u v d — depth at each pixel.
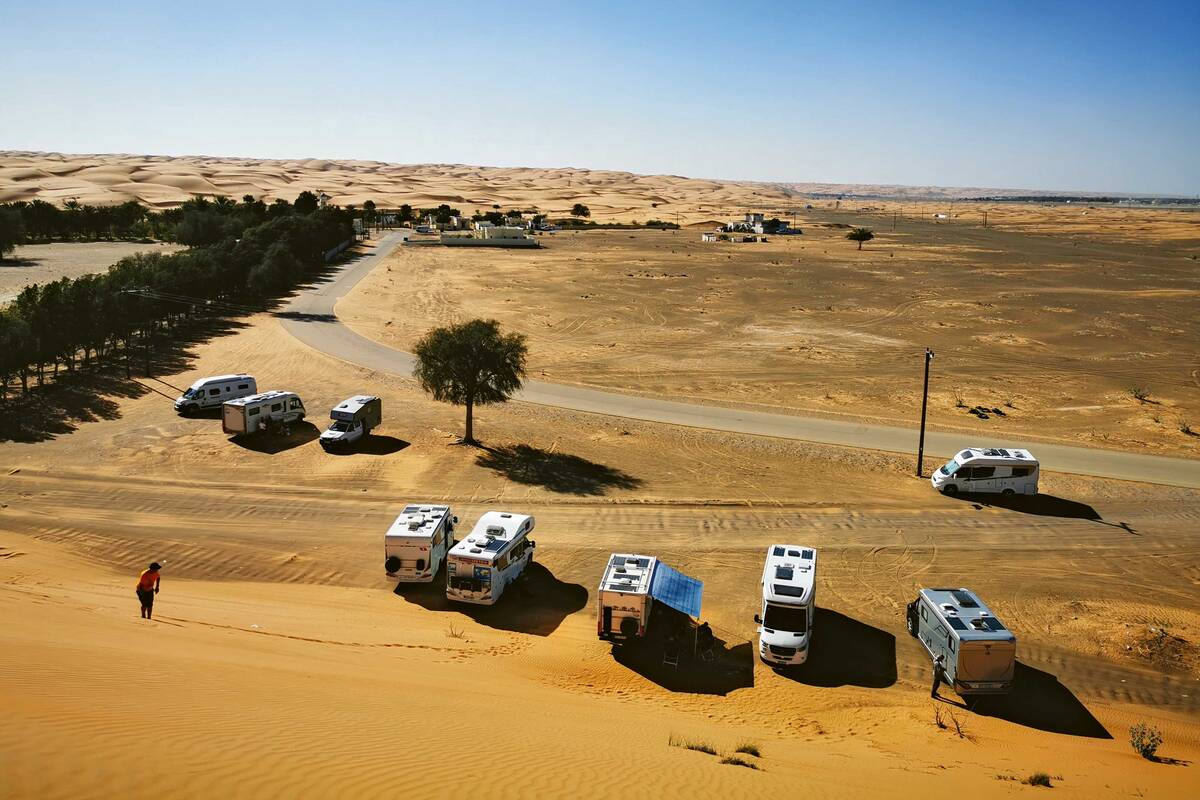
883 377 70.75
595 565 35.09
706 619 30.52
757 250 176.25
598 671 25.48
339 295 107.75
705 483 45.06
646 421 56.97
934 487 44.72
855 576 34.38
